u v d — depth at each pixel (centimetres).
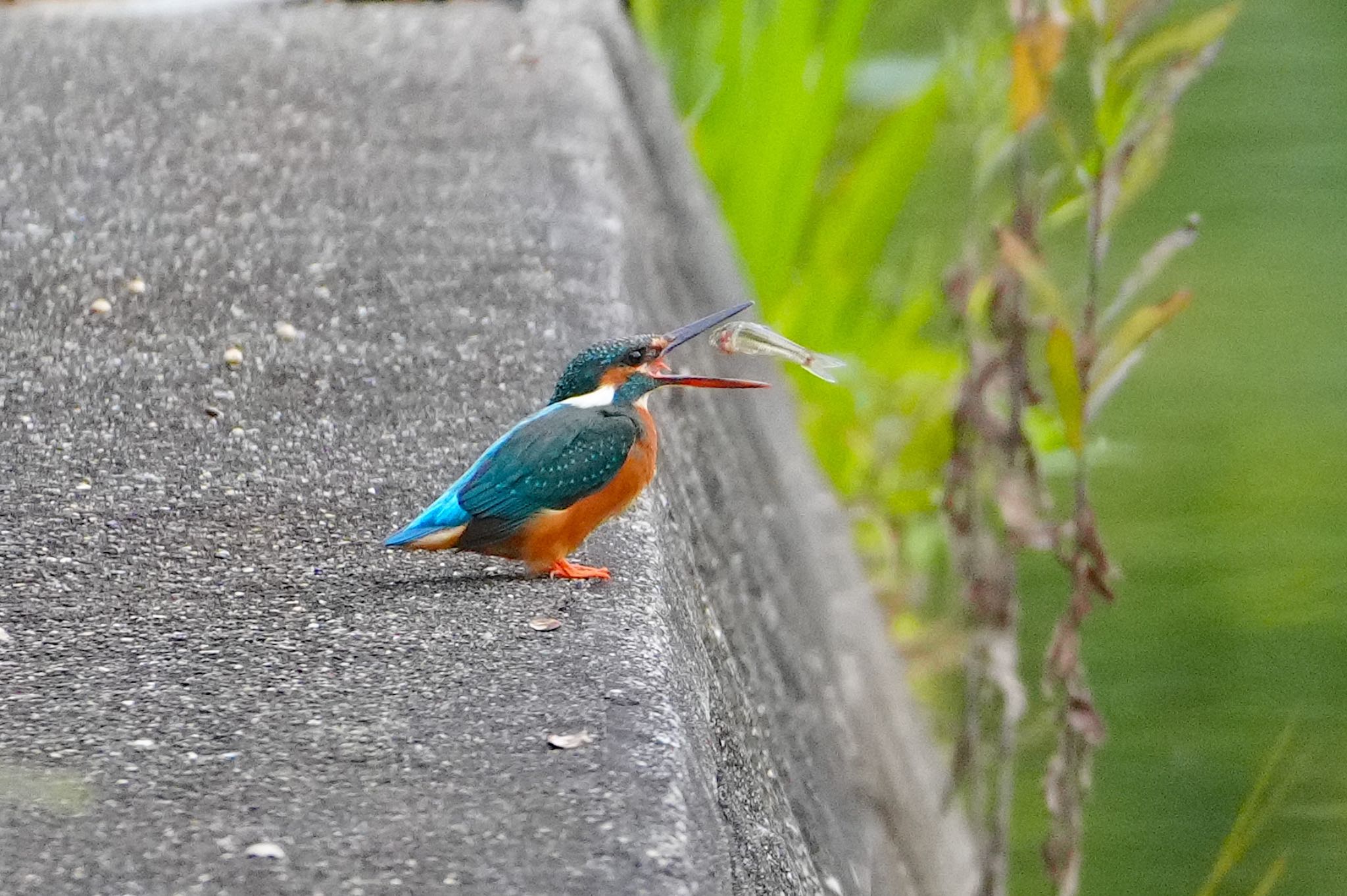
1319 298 1988
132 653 546
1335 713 1288
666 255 1216
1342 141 2516
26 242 963
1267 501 1600
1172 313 814
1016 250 809
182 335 848
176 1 1636
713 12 1800
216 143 1163
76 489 684
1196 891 1099
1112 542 1522
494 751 478
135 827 435
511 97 1280
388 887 409
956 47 1307
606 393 625
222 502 678
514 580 613
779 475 1216
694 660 589
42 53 1389
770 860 515
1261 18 3244
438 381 802
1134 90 820
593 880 414
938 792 1072
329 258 956
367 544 645
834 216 1527
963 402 887
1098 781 1227
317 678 528
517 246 980
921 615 1319
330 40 1455
